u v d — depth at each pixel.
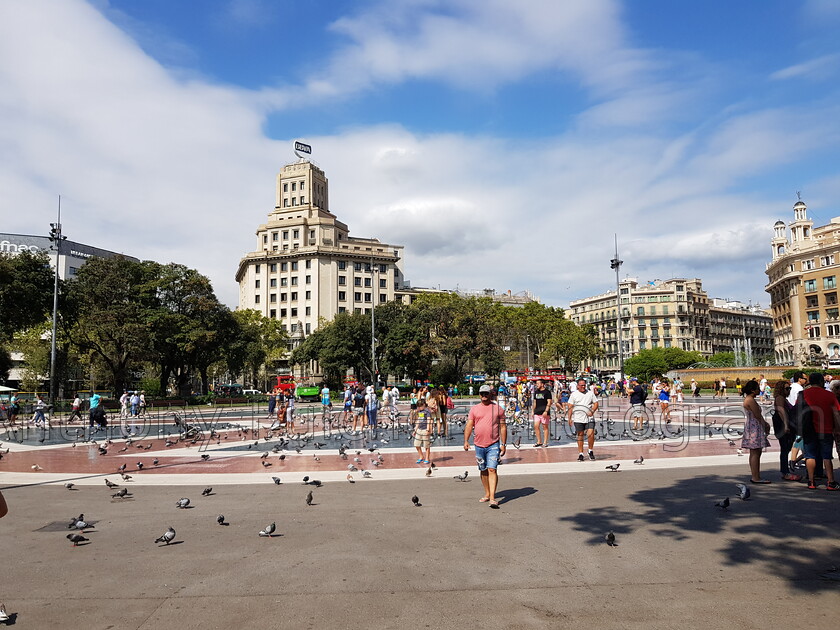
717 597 4.77
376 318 68.00
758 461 9.94
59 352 52.94
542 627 4.25
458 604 4.71
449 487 10.09
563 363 82.50
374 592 5.02
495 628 4.24
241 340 54.78
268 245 98.88
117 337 43.16
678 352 94.19
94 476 12.13
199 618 4.50
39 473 12.64
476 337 64.88
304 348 74.38
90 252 109.56
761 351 149.75
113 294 45.62
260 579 5.40
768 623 4.24
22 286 37.16
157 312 46.03
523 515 7.80
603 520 7.41
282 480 11.10
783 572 5.33
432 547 6.36
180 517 8.09
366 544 6.52
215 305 50.69
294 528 7.31
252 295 97.25
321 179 105.44
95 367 65.50
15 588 5.23
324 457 14.42
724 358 96.81
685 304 125.81
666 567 5.55
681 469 11.66
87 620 4.48
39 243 99.62
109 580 5.43
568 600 4.76
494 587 5.10
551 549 6.21
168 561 6.00
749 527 6.89
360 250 99.19
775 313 102.81
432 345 65.62
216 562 5.94
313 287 93.75
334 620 4.42
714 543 6.29
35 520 8.05
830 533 6.55
